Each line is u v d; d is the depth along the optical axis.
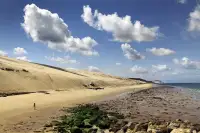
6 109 49.53
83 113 43.06
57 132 29.58
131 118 41.81
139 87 182.38
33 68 150.38
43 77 115.25
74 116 39.78
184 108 55.75
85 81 148.50
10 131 31.14
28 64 178.38
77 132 29.47
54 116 42.75
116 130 30.98
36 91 93.31
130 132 29.59
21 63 171.38
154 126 31.12
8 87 89.06
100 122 34.44
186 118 42.50
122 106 59.72
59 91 100.38
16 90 88.50
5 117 41.28
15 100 63.72
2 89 85.50
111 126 32.91
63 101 68.44
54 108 53.16
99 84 165.25
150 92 119.75
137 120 39.97
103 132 30.09
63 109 51.69
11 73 102.81
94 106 57.75
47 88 104.88
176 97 87.94
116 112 48.72
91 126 32.97
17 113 45.47
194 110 52.44
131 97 88.00
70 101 69.75
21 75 106.12
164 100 75.62
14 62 164.12
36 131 30.42
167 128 29.59
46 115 43.88
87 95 93.00
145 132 28.81
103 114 43.31
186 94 106.00
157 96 92.94
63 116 41.38
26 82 101.06
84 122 34.00
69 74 172.88
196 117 43.59
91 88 133.75
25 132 30.45
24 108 51.69
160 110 52.41
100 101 72.88
